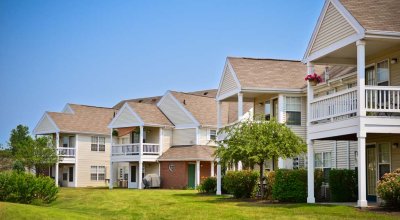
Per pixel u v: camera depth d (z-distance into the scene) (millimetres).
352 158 28547
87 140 60281
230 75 34906
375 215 18328
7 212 20969
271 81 33688
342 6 21766
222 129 30203
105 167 61375
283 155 26469
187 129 52594
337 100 22219
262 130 27344
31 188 27875
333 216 18984
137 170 55094
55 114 59781
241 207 23734
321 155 31672
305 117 33750
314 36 24125
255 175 30141
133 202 29906
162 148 53000
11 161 55594
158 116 53781
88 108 63562
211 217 20719
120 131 54500
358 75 20562
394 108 20594
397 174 20375
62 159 57625
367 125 20312
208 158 49062
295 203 24703
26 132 86938
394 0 22109
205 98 55781
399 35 20344
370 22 20625
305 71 35281
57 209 23500
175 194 37156
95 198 34188
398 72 22984
